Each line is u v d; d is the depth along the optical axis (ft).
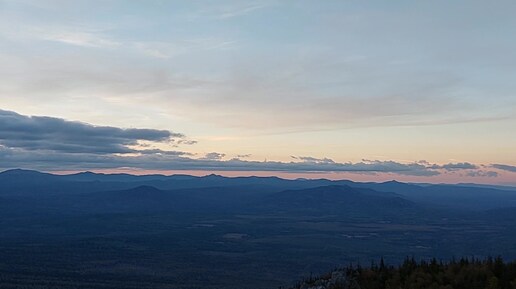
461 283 198.39
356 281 225.35
